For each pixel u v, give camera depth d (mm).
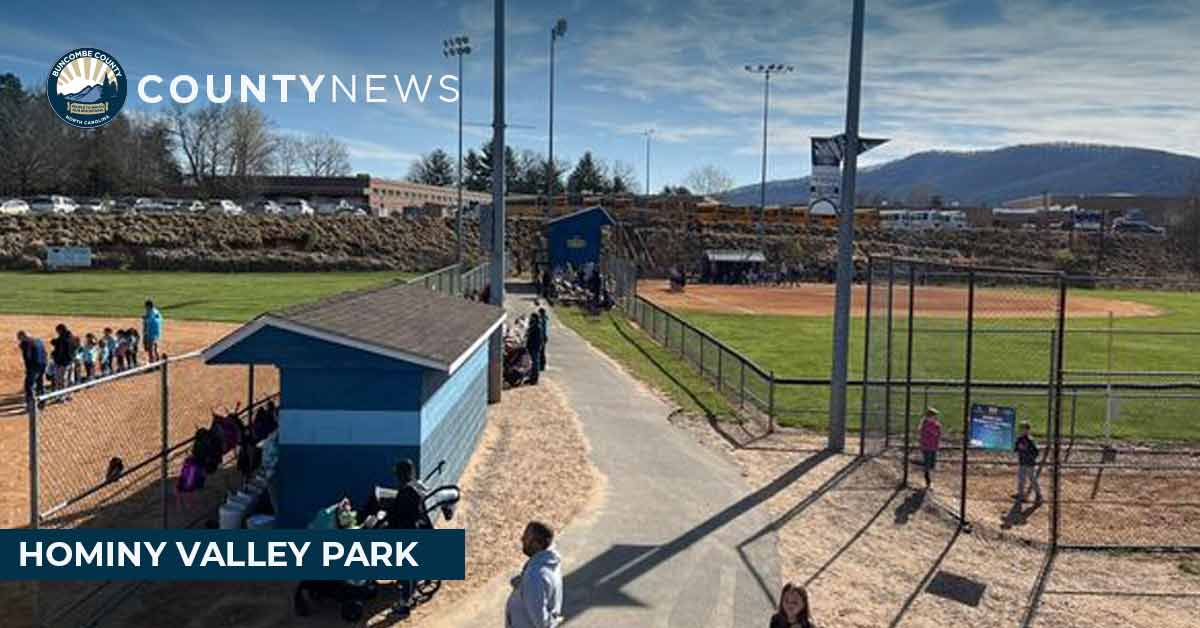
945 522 12844
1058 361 11688
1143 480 15648
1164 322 44375
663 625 9281
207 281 52375
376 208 97500
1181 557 11797
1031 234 93500
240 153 118438
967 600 10164
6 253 57906
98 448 15258
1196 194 114438
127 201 89000
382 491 9930
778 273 70000
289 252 65812
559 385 22719
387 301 14328
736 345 32812
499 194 19766
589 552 11172
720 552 11359
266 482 11391
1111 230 98750
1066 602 10203
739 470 15180
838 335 16641
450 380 13016
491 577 10234
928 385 16969
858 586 10461
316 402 10773
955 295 58406
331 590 9117
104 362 22641
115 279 52281
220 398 19359
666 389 22672
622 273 45844
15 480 13336
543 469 14805
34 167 95125
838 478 14875
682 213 88688
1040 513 13602
